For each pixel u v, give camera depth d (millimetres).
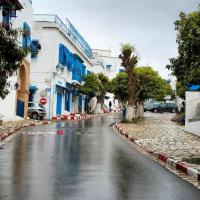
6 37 15211
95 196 8328
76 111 58375
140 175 11117
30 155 14516
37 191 8625
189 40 13797
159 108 65000
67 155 14805
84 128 29703
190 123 26781
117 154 15648
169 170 12391
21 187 8984
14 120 34125
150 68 44031
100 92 59625
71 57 52406
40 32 44094
